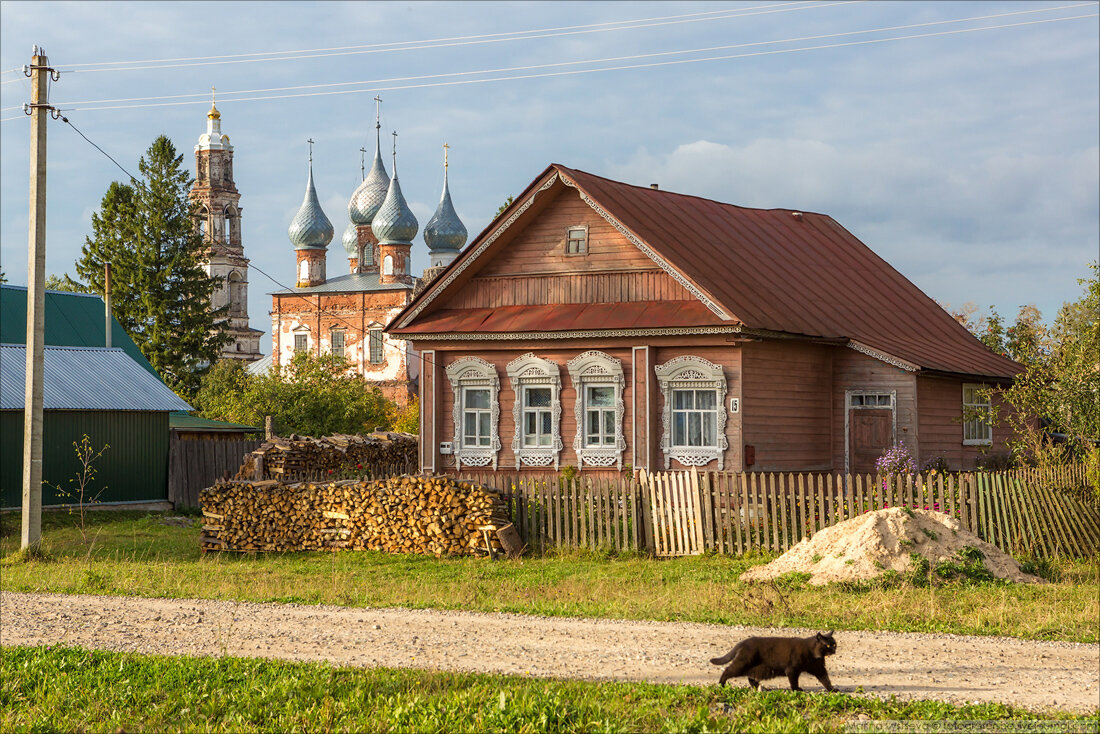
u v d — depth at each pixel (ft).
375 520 86.17
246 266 403.34
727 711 35.40
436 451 106.22
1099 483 71.67
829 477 73.36
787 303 102.47
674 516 78.59
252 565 81.05
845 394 104.32
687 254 99.25
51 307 148.87
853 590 58.34
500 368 104.06
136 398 126.00
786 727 32.91
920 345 111.04
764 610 52.42
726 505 76.59
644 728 33.96
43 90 89.15
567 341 99.60
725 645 45.96
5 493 114.11
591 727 34.01
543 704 35.58
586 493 81.66
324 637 50.47
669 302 97.14
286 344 379.35
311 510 88.58
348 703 37.88
